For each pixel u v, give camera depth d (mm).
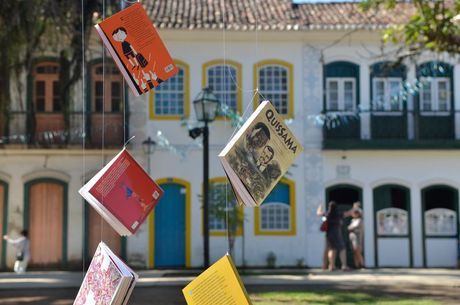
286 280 11867
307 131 17438
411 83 17438
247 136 3369
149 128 17109
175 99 17234
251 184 3342
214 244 16875
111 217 3412
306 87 17500
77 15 14289
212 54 17344
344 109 17516
